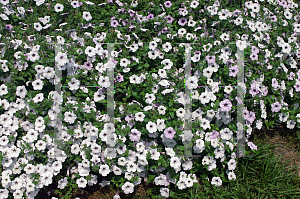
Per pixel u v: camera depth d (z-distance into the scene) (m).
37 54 1.90
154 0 2.25
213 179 1.91
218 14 2.14
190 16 2.22
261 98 2.04
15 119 1.86
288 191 1.90
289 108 2.18
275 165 2.00
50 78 1.91
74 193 1.92
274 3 2.34
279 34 2.21
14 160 1.84
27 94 1.89
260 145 2.08
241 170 1.98
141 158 1.83
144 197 1.90
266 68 2.06
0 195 1.79
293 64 2.17
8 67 1.91
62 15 2.21
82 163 1.83
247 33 2.12
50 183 1.81
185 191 1.91
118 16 2.17
